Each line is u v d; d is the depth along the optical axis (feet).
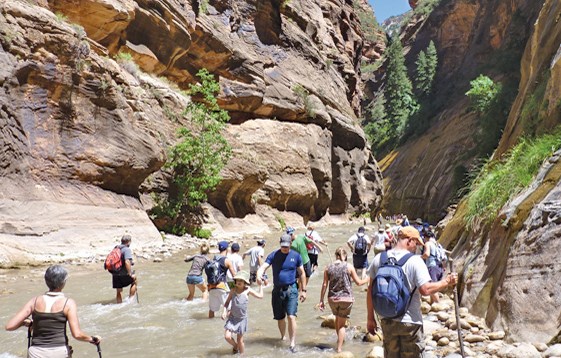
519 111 44.80
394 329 13.51
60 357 13.96
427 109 266.98
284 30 148.46
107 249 58.23
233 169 99.96
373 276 14.52
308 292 37.24
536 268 20.75
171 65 104.94
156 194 81.05
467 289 26.55
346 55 203.82
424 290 13.21
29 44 57.31
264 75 130.52
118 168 66.49
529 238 21.93
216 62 116.98
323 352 22.49
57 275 14.55
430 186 200.54
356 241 41.60
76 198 60.29
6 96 54.13
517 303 20.63
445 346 20.81
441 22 321.32
